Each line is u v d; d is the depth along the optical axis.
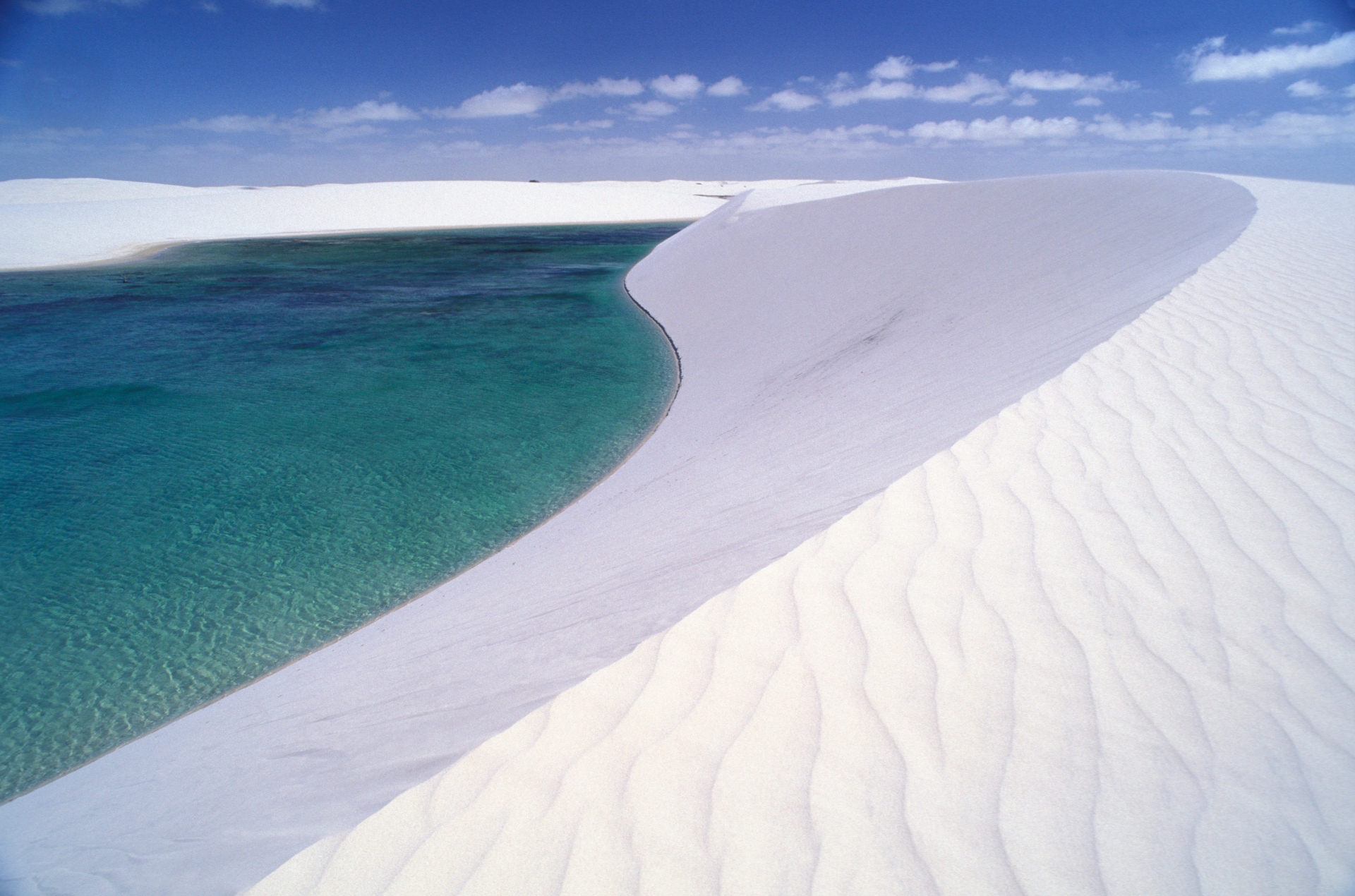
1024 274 9.04
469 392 10.92
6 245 32.28
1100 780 1.67
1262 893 1.42
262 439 8.92
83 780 3.38
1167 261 6.83
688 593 2.64
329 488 7.43
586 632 2.74
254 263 29.19
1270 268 5.39
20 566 5.87
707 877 1.51
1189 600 2.20
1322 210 8.08
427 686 2.93
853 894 1.46
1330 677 1.90
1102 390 3.65
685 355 13.26
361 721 2.77
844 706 1.91
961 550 2.52
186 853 2.02
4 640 4.86
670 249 24.88
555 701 2.02
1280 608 2.14
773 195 25.52
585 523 5.73
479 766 1.83
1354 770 1.65
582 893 1.50
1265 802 1.59
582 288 22.44
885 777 1.71
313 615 5.14
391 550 6.09
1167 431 3.17
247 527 6.55
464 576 5.42
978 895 1.44
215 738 3.38
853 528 2.72
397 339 14.86
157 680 4.44
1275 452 2.91
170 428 9.34
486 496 7.16
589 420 9.55
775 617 2.27
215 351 13.77
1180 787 1.64
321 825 1.80
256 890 1.58
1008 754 1.75
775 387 8.93
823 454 4.86
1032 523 2.64
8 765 3.73
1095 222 10.08
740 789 1.70
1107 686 1.93
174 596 5.40
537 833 1.63
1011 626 2.16
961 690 1.94
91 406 10.33
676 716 1.92
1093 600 2.23
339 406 10.26
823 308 11.86
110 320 16.92
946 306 9.23
